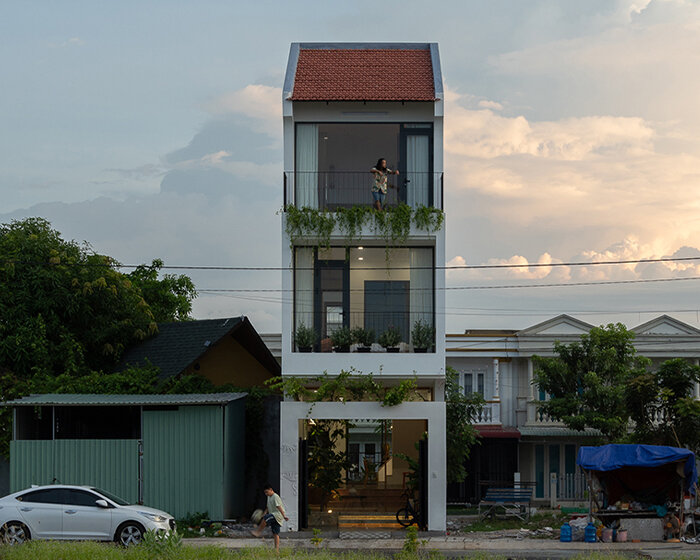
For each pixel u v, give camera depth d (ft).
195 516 82.07
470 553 70.54
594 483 84.53
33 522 68.33
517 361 116.16
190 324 109.29
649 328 117.70
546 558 68.13
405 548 67.82
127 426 89.92
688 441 91.40
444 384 88.38
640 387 92.73
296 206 87.71
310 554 66.13
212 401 82.07
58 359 100.27
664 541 77.97
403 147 89.30
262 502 94.22
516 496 93.20
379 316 88.63
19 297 99.86
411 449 102.22
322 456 92.84
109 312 107.86
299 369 84.17
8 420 89.40
